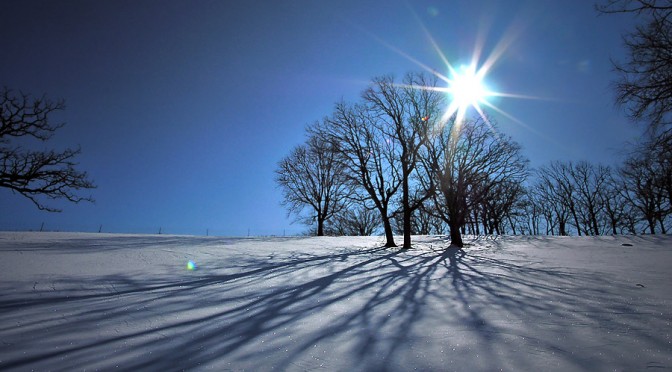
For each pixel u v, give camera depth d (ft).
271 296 20.75
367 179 72.54
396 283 25.48
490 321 14.26
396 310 16.72
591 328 12.93
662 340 11.41
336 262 41.73
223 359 10.48
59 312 16.55
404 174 70.95
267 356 10.70
